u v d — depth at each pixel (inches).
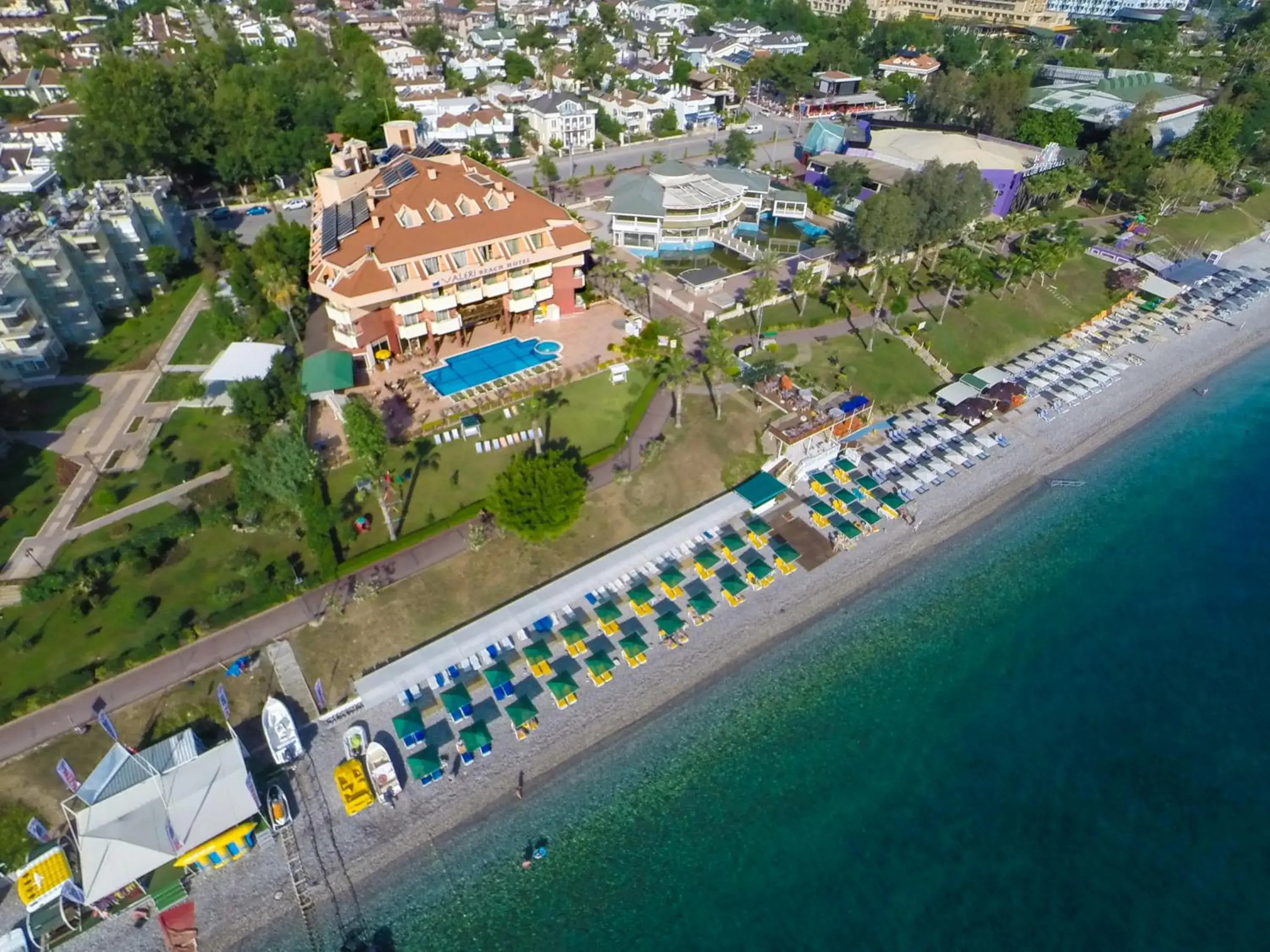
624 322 4227.4
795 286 4333.2
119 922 1983.3
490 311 4013.3
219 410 3555.6
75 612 2549.2
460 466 3225.9
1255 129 6235.2
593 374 3801.7
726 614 2817.4
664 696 2559.1
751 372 3784.5
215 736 2340.1
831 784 2368.4
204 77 6392.7
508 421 3469.5
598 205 5757.9
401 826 2196.1
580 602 2778.1
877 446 3585.1
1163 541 3228.3
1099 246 5305.1
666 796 2315.5
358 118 5846.5
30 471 3164.4
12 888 2034.9
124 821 2025.1
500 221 3848.4
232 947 1955.0
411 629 2650.1
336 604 2662.4
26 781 2172.7
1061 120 6323.8
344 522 2947.8
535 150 6815.9
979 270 4569.4
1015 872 2170.3
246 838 2096.5
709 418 3535.9
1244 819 2308.1
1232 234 5767.7
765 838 2235.5
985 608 2920.8
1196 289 5007.4
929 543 3154.5
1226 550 3184.1
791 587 2923.2
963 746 2484.0
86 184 4943.4
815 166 5969.5
